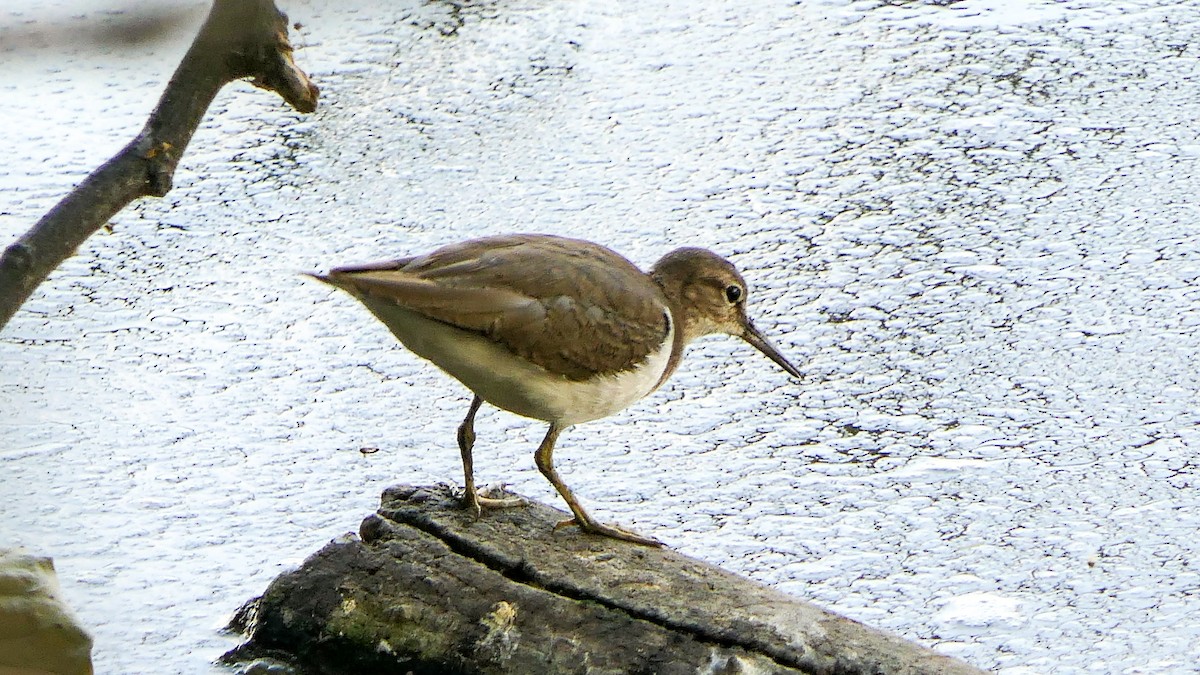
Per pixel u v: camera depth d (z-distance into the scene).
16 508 10.08
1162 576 9.45
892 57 15.30
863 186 13.59
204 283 12.67
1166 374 11.36
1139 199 13.31
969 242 12.91
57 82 14.84
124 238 13.19
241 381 11.59
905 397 11.27
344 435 11.02
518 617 7.79
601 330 8.63
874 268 12.65
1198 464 10.45
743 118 14.46
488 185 13.61
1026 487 10.30
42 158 13.65
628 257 12.55
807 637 7.46
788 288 12.44
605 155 13.98
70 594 9.24
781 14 16.05
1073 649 8.85
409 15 15.95
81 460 10.62
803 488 10.38
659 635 7.57
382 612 8.02
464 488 8.93
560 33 15.80
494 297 8.34
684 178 13.67
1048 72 14.97
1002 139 14.10
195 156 14.16
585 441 10.98
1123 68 14.99
